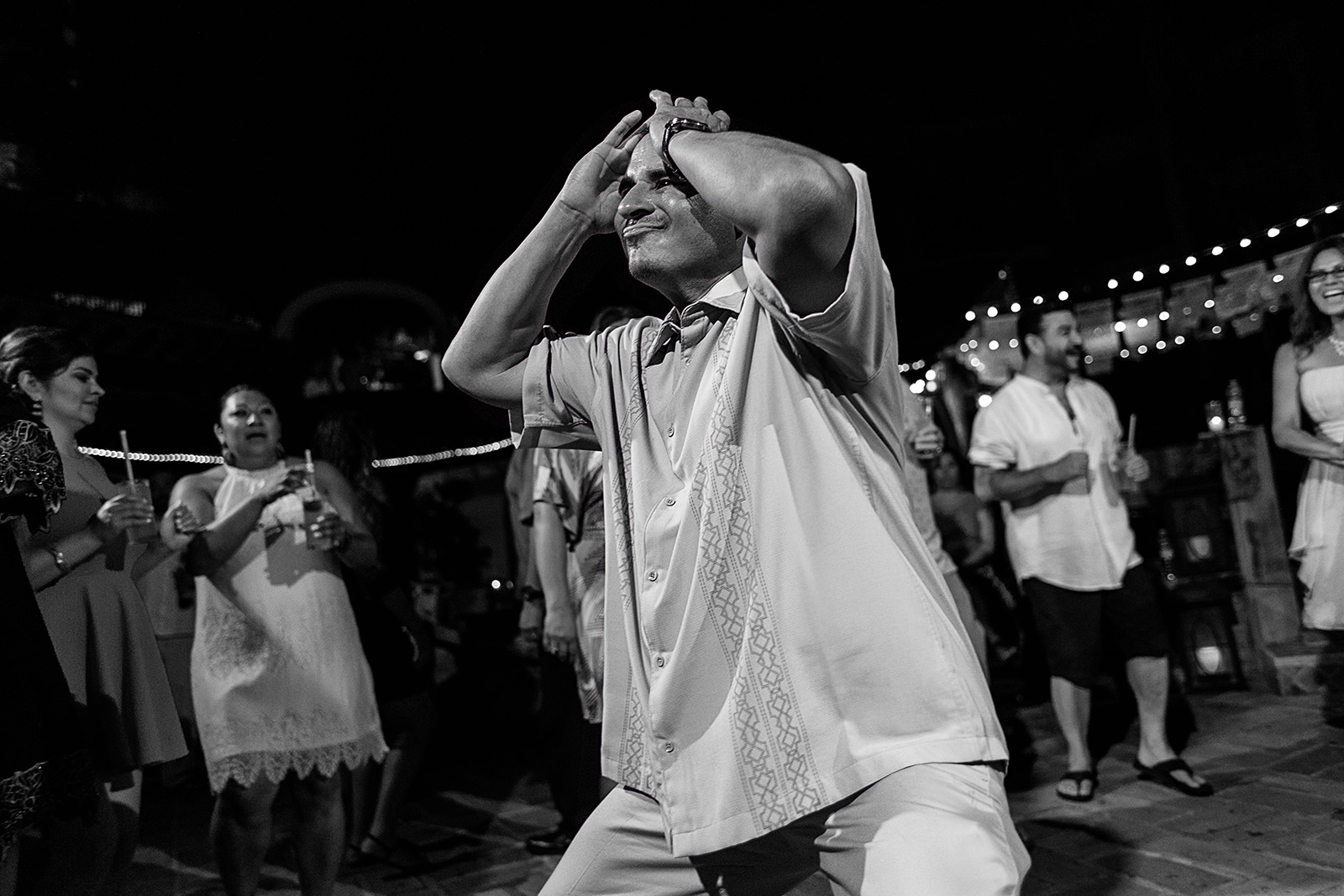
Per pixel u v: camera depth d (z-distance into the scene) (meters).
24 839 3.57
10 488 2.37
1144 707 4.36
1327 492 4.52
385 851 4.27
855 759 1.31
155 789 6.31
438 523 8.60
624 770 1.59
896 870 1.23
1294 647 5.46
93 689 2.87
